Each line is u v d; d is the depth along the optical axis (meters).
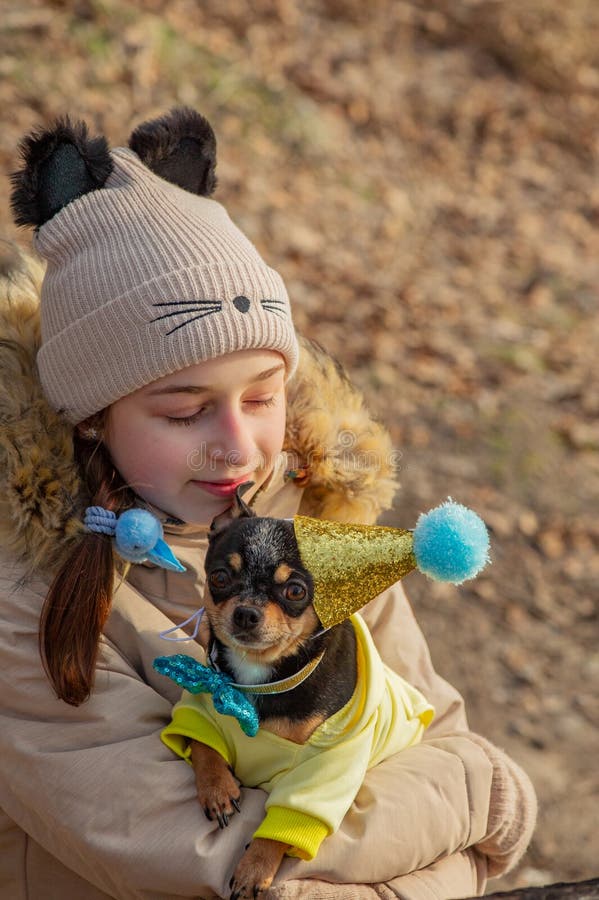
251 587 2.08
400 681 2.51
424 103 9.87
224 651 2.16
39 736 2.14
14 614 2.17
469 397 7.13
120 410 2.28
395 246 8.36
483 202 9.25
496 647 5.58
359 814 2.11
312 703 2.11
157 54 8.36
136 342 2.19
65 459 2.26
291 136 8.67
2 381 2.26
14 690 2.15
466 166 9.58
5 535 2.20
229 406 2.26
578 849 4.50
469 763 2.31
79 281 2.23
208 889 2.00
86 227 2.26
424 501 6.24
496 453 6.74
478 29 10.85
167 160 2.45
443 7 10.94
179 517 2.34
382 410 6.82
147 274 2.20
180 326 2.18
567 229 9.30
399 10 10.69
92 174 2.31
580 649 5.68
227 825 2.04
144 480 2.30
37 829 2.19
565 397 7.32
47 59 7.73
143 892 2.05
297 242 7.88
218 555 2.14
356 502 2.61
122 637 2.32
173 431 2.26
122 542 2.17
